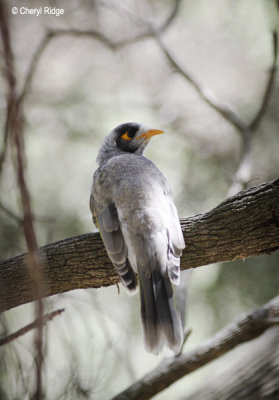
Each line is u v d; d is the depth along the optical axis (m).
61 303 8.70
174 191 12.22
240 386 10.11
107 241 7.25
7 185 10.45
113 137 10.14
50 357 8.32
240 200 7.12
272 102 12.88
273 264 11.30
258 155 12.57
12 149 4.46
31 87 11.98
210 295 11.31
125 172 7.85
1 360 7.22
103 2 13.28
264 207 6.93
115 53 13.02
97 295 10.47
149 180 7.67
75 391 7.84
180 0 13.66
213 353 8.88
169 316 6.82
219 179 12.41
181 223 7.43
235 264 11.37
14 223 10.41
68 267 7.52
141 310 6.90
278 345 10.86
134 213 7.26
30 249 4.20
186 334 9.03
